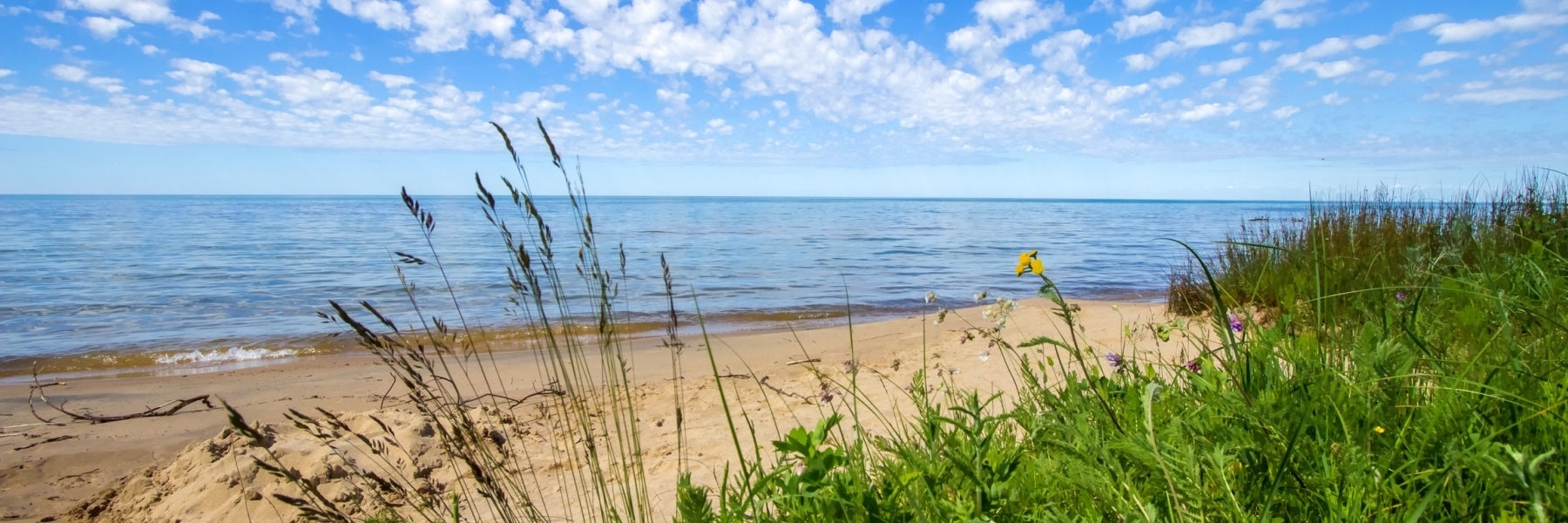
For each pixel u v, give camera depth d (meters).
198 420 5.58
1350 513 1.47
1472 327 2.37
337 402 6.11
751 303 12.49
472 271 17.62
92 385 7.11
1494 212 6.56
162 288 14.96
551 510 3.18
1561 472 1.48
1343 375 1.94
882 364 6.39
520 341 8.91
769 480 2.05
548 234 2.36
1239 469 1.75
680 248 25.58
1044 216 68.69
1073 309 2.48
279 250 24.70
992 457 2.00
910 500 1.72
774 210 94.06
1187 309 6.53
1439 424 1.65
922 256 22.30
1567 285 3.13
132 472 4.42
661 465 3.74
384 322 2.12
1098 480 1.72
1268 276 5.07
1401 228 6.81
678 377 6.42
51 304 12.73
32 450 4.80
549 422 4.86
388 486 2.62
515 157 2.24
